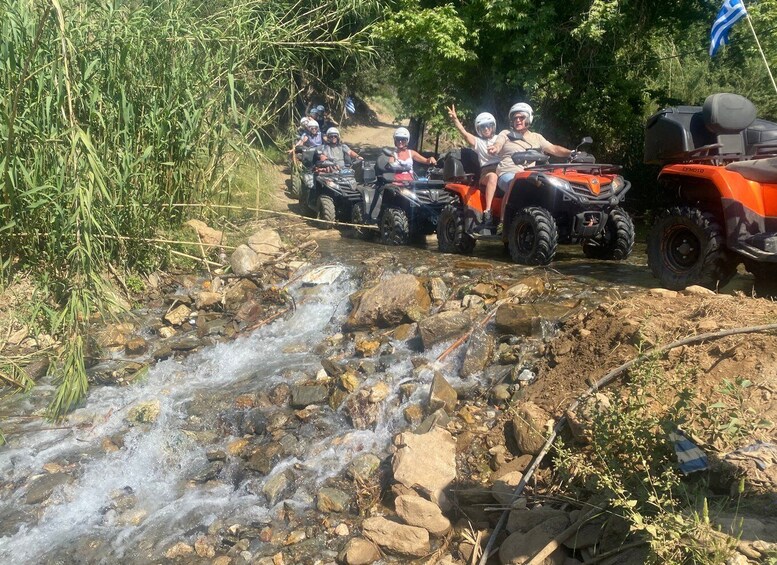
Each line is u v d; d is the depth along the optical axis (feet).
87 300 20.98
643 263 25.58
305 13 34.14
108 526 15.28
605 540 11.82
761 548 9.85
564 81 46.37
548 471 14.20
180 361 21.95
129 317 24.32
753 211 18.58
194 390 19.99
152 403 19.12
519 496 13.70
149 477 16.87
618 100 47.21
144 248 27.07
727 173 18.90
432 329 19.48
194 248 28.78
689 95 57.06
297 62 33.96
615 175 25.63
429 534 13.75
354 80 60.64
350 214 38.52
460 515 14.10
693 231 19.88
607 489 12.34
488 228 27.71
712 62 57.62
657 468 12.39
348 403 17.97
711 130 20.31
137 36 25.27
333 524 14.57
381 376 18.83
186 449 17.56
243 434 18.01
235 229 32.42
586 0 43.55
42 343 22.47
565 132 48.80
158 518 15.34
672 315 16.71
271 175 48.96
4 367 21.06
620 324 16.70
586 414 14.01
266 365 20.99
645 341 15.67
